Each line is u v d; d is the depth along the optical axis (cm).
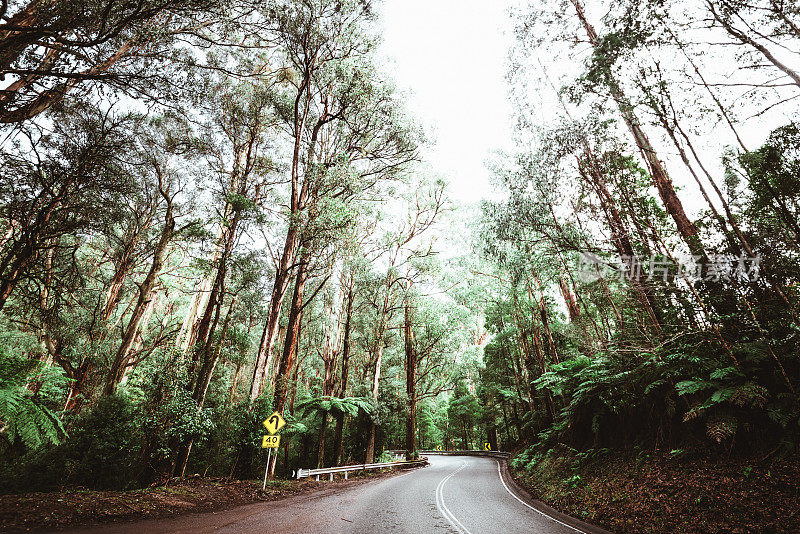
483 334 4531
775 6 710
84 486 1000
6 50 603
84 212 1010
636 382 1003
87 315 1659
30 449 1116
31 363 829
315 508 955
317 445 2333
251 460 1351
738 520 580
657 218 1109
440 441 6109
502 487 1432
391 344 3148
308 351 3070
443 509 980
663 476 795
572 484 1057
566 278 1722
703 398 821
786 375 713
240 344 1778
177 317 2755
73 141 984
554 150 1240
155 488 972
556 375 1493
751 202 845
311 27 1525
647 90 941
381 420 2402
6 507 639
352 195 1795
